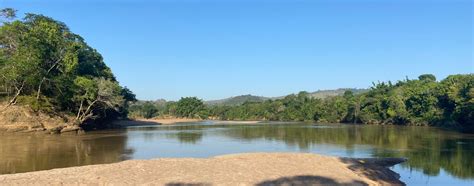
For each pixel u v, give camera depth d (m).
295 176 24.44
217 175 23.34
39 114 66.06
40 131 64.12
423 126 105.62
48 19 86.06
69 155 38.12
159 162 26.53
